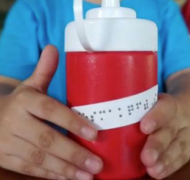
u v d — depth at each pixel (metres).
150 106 0.33
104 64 0.30
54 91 0.65
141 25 0.30
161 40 0.73
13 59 0.63
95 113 0.31
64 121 0.32
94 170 0.32
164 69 0.71
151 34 0.32
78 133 0.31
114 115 0.31
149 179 0.35
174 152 0.37
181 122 0.40
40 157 0.35
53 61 0.37
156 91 0.34
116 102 0.31
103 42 0.30
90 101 0.31
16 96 0.37
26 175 0.38
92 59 0.30
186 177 0.37
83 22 0.28
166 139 0.35
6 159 0.38
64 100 0.64
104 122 0.31
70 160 0.33
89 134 0.30
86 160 0.32
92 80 0.31
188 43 0.73
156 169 0.33
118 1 0.33
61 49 0.66
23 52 0.65
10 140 0.36
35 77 0.38
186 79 0.62
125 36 0.30
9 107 0.37
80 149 0.32
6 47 0.65
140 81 0.31
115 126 0.31
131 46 0.30
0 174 0.38
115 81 0.30
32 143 0.35
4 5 1.23
